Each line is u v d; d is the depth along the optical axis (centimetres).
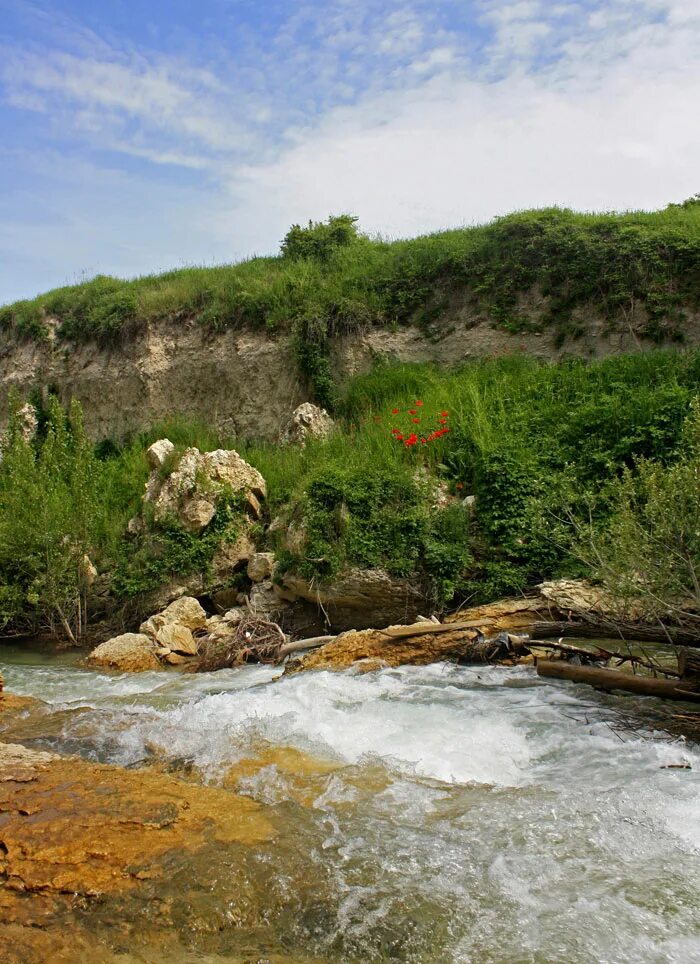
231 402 1970
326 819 496
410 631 930
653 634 802
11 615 1258
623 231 1596
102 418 2162
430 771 584
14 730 716
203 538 1317
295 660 949
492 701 753
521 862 436
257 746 637
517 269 1706
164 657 1113
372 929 382
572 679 798
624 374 1364
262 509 1404
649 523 762
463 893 408
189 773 592
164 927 386
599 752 615
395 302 1847
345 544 1118
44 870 429
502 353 1661
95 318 2220
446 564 1084
